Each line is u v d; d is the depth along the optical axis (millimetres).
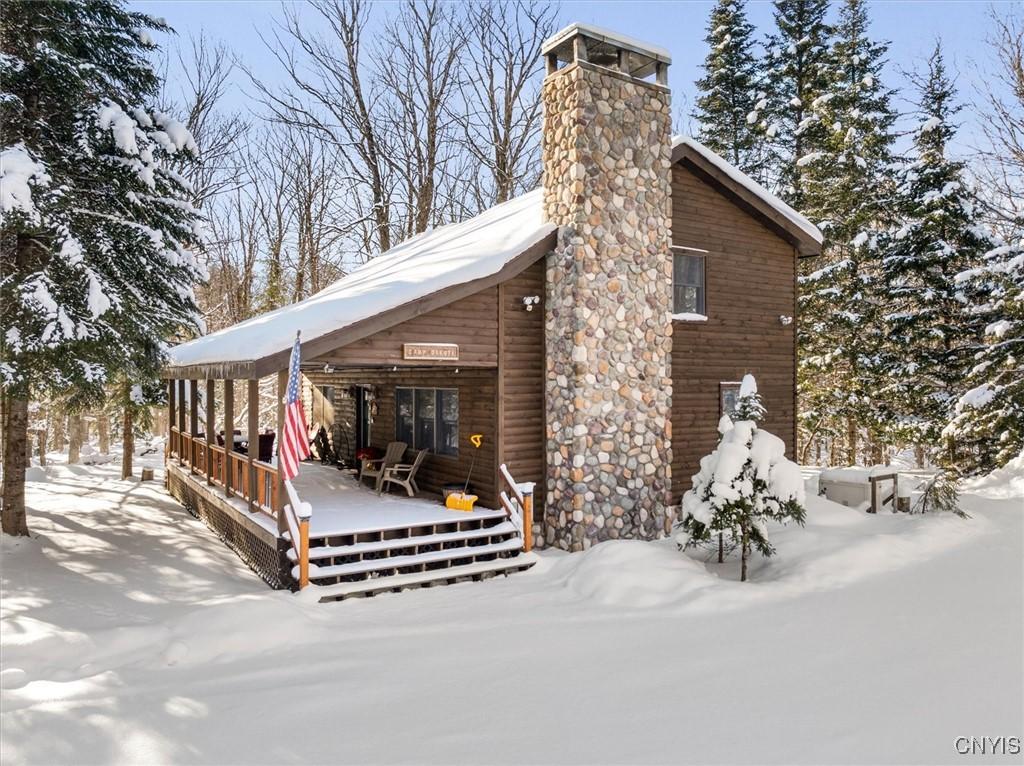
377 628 7082
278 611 7051
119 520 12430
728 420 9039
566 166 10328
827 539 9758
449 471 12102
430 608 7758
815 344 20453
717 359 12695
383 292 9727
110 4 10273
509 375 10438
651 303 10891
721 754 4547
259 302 30484
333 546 8656
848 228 19641
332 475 14781
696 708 5238
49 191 9164
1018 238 17391
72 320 9281
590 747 4668
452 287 9602
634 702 5359
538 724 5012
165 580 8742
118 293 9562
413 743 4746
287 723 5027
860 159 19516
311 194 29547
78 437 21891
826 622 7141
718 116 27422
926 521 10969
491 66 26219
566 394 10188
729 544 10023
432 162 26172
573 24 10289
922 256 16859
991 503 12453
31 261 10062
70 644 6340
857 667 5965
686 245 12250
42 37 9703
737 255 12992
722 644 6598
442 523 9500
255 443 9852
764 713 5137
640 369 10719
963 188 16609
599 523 10188
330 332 8656
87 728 4906
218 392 30156
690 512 8789
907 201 17344
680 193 12211
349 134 26078
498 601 8031
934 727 4859
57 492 15367
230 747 4691
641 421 10719
